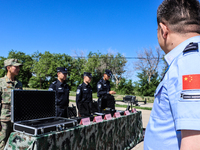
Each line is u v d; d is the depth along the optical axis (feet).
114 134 10.50
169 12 2.53
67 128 7.18
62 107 12.01
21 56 161.17
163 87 2.36
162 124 2.36
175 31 2.49
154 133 2.46
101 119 9.57
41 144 5.88
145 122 22.07
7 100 9.29
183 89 1.95
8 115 9.27
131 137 12.90
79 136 7.64
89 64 122.52
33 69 137.59
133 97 14.12
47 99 7.68
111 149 10.11
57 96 11.85
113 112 11.65
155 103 2.57
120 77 142.31
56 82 12.19
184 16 2.42
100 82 16.44
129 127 12.61
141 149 12.63
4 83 9.51
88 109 14.74
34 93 7.12
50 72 125.90
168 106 2.27
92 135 8.51
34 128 5.89
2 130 9.17
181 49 2.39
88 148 8.21
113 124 10.42
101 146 9.21
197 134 1.77
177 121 1.92
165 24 2.62
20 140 6.13
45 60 131.23
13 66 9.79
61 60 131.95
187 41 2.37
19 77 152.66
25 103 6.78
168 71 2.35
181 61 2.17
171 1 2.56
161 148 2.33
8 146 6.41
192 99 1.85
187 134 1.84
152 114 2.63
